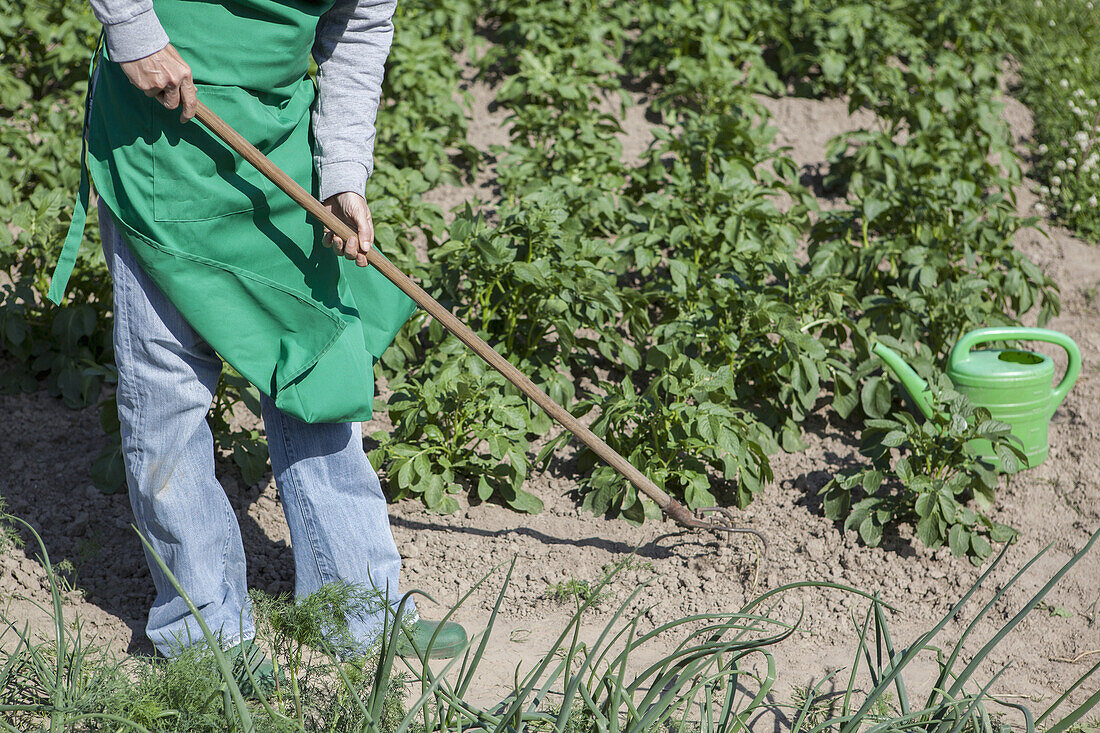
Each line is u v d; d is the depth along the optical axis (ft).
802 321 15.38
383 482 13.35
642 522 12.70
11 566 11.33
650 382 14.75
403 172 17.13
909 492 12.72
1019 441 12.65
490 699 9.87
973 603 11.68
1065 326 17.57
